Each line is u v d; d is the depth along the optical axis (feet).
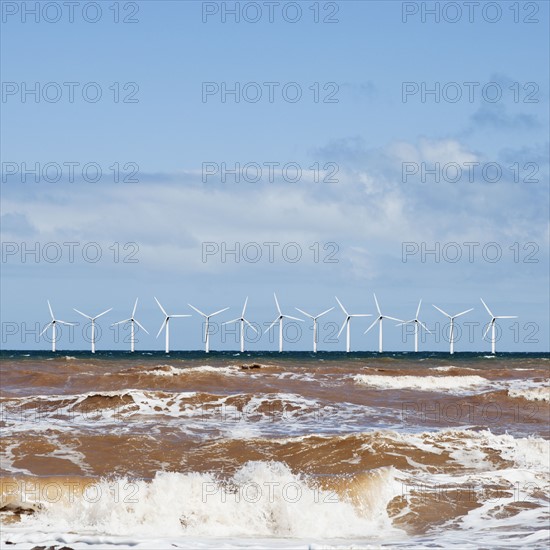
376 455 96.27
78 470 88.84
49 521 72.38
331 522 73.51
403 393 172.24
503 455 100.27
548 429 126.52
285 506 74.28
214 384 178.60
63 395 146.82
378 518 75.77
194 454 97.96
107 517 72.74
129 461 93.76
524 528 72.13
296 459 95.50
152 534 69.72
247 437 109.70
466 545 65.92
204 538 68.49
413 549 64.18
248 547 64.23
